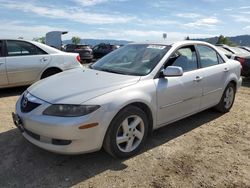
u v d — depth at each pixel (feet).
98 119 11.44
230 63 19.38
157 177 11.53
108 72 14.56
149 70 14.10
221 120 18.56
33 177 11.33
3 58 23.22
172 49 15.30
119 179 11.34
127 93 12.44
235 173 12.03
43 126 11.33
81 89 12.26
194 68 16.38
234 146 14.67
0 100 22.57
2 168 11.92
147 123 13.56
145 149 13.96
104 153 13.37
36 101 12.03
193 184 11.13
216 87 17.84
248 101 24.13
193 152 13.82
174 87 14.51
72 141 11.22
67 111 11.25
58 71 25.94
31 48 24.79
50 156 12.97
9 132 15.57
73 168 12.05
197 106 16.60
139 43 17.04
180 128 16.93
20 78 24.08
